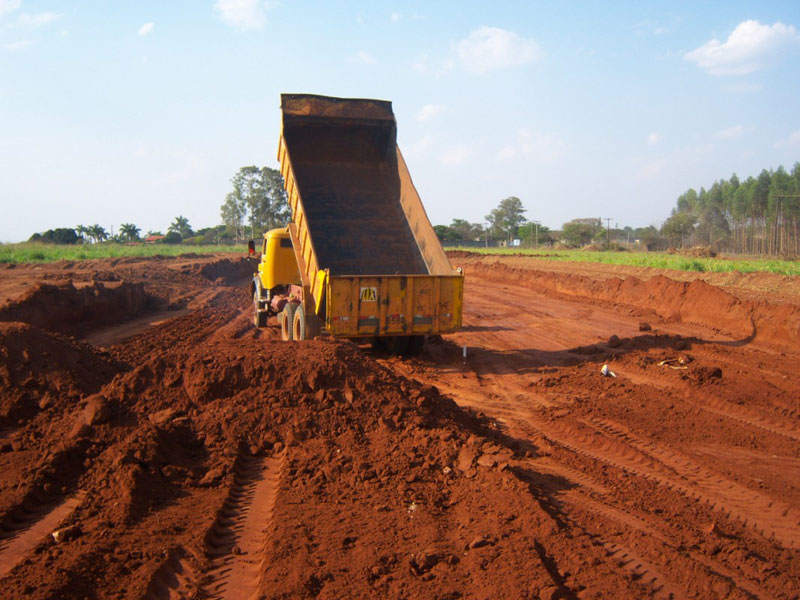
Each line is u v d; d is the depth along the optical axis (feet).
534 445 26.99
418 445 23.79
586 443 27.61
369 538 17.28
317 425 25.21
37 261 125.70
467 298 87.61
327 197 49.11
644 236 303.89
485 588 14.71
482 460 22.49
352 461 22.89
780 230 263.29
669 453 26.30
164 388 26.86
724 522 19.79
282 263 56.49
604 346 50.62
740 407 32.42
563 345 51.93
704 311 63.52
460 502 20.12
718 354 45.27
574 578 15.42
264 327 59.98
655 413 31.76
